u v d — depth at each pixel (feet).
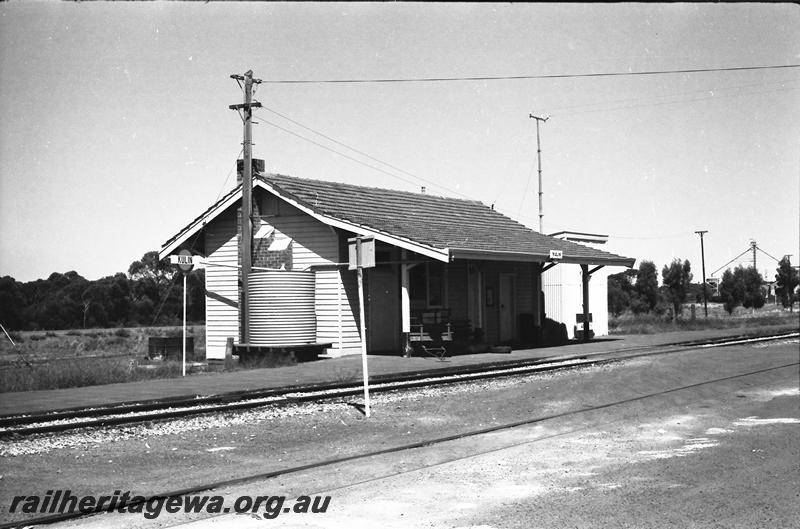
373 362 68.54
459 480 26.08
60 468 28.32
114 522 21.38
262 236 79.36
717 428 35.70
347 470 27.89
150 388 52.08
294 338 73.72
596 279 115.44
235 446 32.71
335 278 75.61
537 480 25.90
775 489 24.21
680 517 21.31
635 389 50.67
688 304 275.80
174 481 26.27
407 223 80.33
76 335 157.17
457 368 62.90
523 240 89.71
